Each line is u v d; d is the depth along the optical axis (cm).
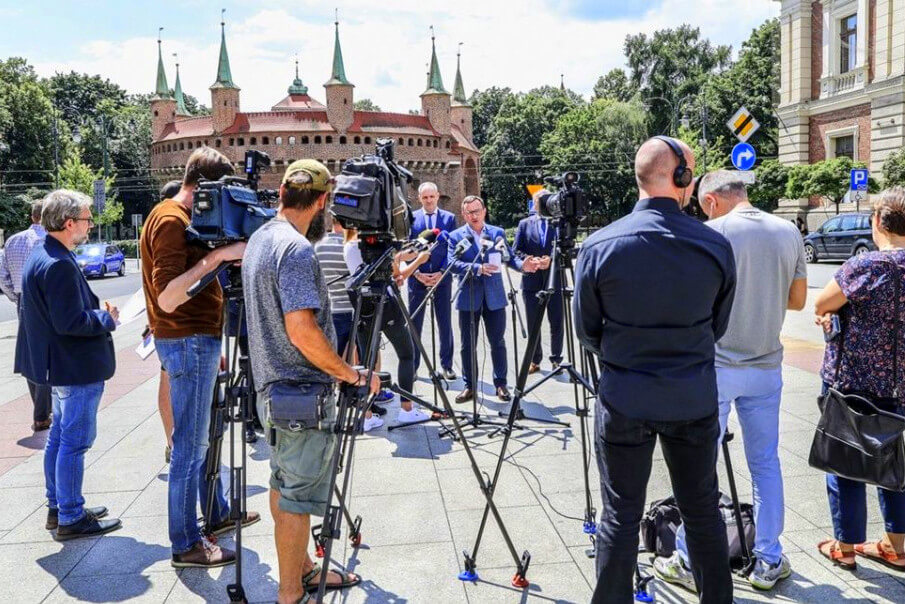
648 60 6862
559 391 770
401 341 643
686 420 276
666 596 354
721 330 299
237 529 345
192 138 6869
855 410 356
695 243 274
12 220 5444
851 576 367
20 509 479
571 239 419
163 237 362
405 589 364
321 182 321
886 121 3023
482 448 580
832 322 367
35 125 6109
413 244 418
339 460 338
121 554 411
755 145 5925
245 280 319
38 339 414
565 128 7062
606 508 293
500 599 353
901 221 352
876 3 3059
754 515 369
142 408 738
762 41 5997
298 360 314
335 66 6681
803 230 3309
